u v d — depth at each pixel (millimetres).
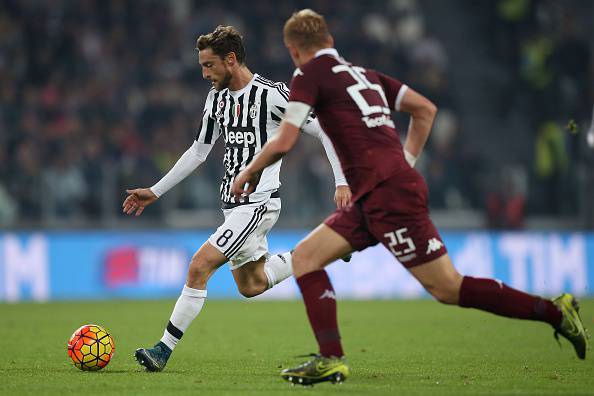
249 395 18688
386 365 24766
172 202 56531
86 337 23016
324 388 19750
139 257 54062
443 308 46375
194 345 30344
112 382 20703
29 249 51812
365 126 19109
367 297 55281
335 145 19422
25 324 37500
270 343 31016
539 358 26406
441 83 72750
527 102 75750
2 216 53750
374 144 19062
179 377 21766
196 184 56969
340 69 19391
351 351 28469
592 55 80188
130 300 51406
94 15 69812
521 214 62188
